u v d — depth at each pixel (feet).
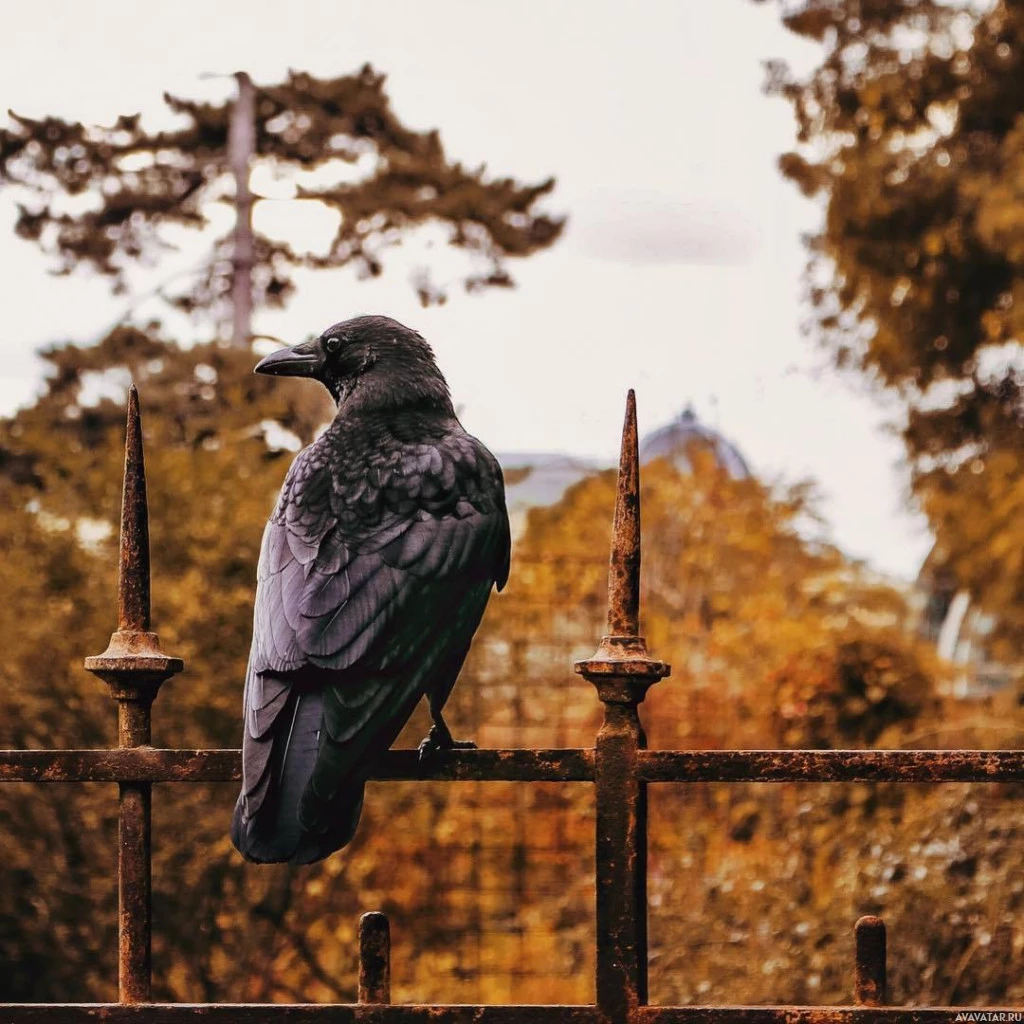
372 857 32.60
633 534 10.28
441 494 11.59
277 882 31.78
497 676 35.06
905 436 63.52
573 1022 10.07
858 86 62.03
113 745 31.96
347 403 12.98
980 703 41.09
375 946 10.26
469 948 32.65
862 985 10.22
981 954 25.72
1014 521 56.70
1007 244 54.90
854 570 61.31
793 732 40.06
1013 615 57.00
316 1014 10.13
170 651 31.94
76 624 32.45
